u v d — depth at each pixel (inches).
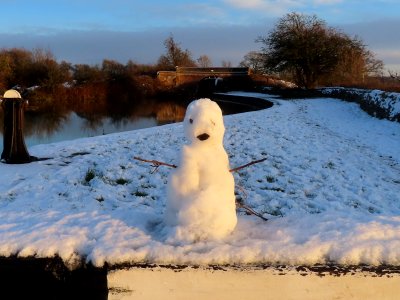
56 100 1984.5
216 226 146.9
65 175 332.2
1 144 692.7
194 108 155.1
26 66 2052.2
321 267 133.3
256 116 841.5
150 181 320.5
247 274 132.8
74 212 181.8
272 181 332.5
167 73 2437.3
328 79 1898.4
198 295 134.4
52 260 142.3
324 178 350.6
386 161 446.6
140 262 135.6
